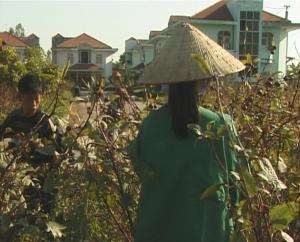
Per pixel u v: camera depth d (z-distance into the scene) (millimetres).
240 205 2494
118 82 3941
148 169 2715
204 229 2609
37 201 3277
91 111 3223
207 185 2604
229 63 2727
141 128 2795
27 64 26578
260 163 2408
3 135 4184
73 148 3230
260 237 2564
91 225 3889
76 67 68062
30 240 3369
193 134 2641
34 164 3615
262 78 4414
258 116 3863
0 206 3174
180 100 2631
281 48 46469
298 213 2639
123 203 3357
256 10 45125
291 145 3551
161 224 2695
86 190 3314
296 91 4133
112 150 3295
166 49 2750
